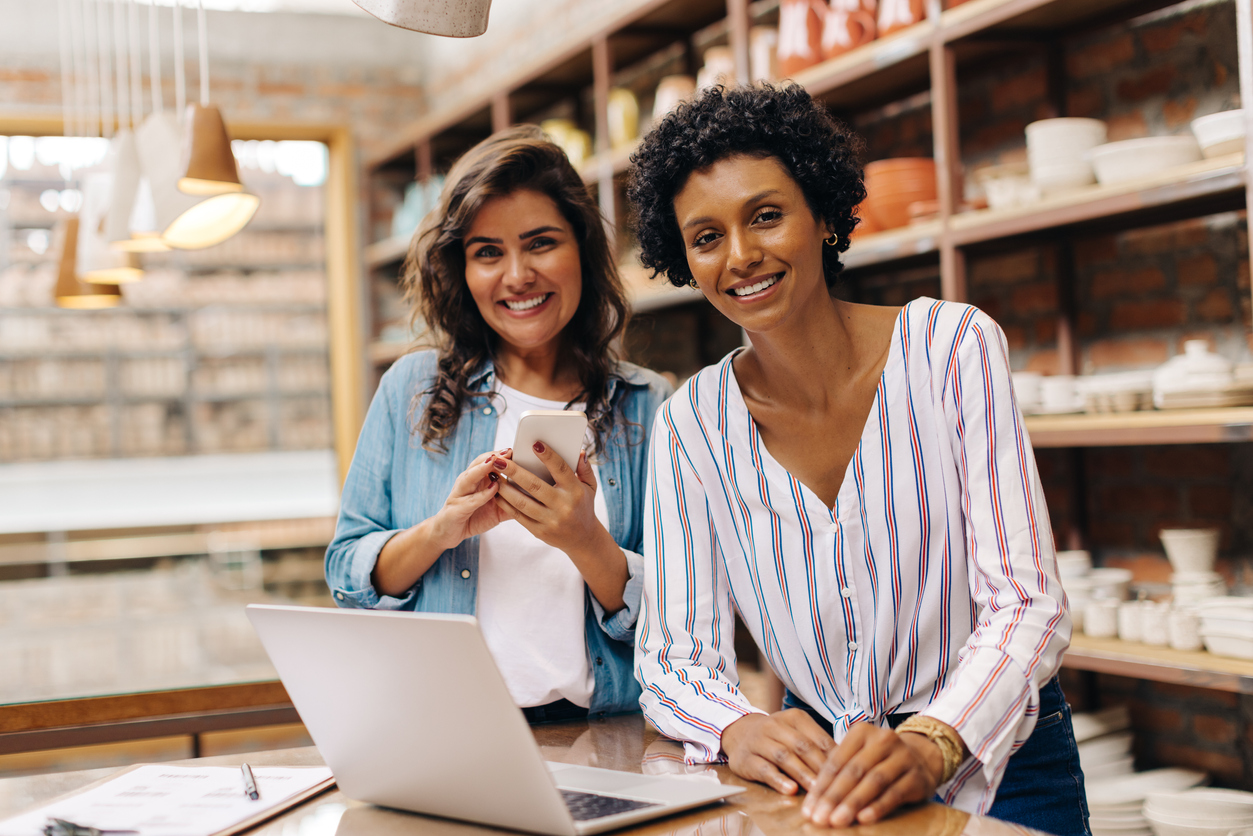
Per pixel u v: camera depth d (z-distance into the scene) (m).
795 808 0.89
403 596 1.40
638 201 1.20
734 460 1.19
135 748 2.45
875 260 2.55
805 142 1.07
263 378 7.26
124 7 4.89
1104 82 2.43
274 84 5.27
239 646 2.24
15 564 6.28
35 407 6.87
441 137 4.92
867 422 1.12
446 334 1.50
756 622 1.23
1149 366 2.37
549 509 1.26
